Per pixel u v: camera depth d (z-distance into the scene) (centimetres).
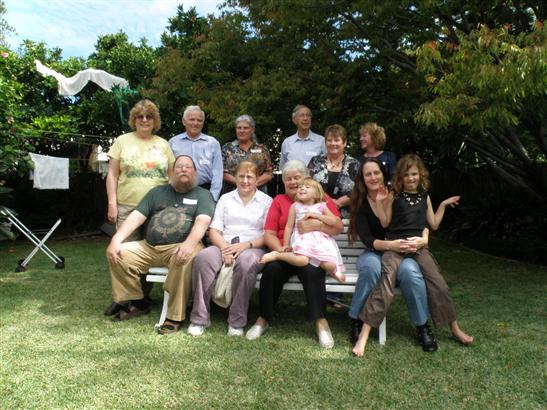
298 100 717
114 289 385
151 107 421
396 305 435
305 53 712
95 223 1074
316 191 370
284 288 359
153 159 420
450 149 928
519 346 327
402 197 365
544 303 437
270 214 387
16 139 671
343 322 388
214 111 718
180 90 916
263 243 384
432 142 909
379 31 632
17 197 980
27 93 1080
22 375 277
